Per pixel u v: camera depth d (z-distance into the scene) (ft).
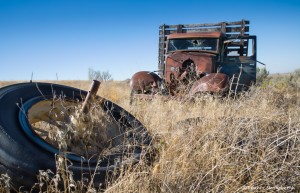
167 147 11.03
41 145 9.04
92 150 10.99
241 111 14.98
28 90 11.65
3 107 9.73
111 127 12.71
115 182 8.25
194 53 28.17
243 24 33.09
